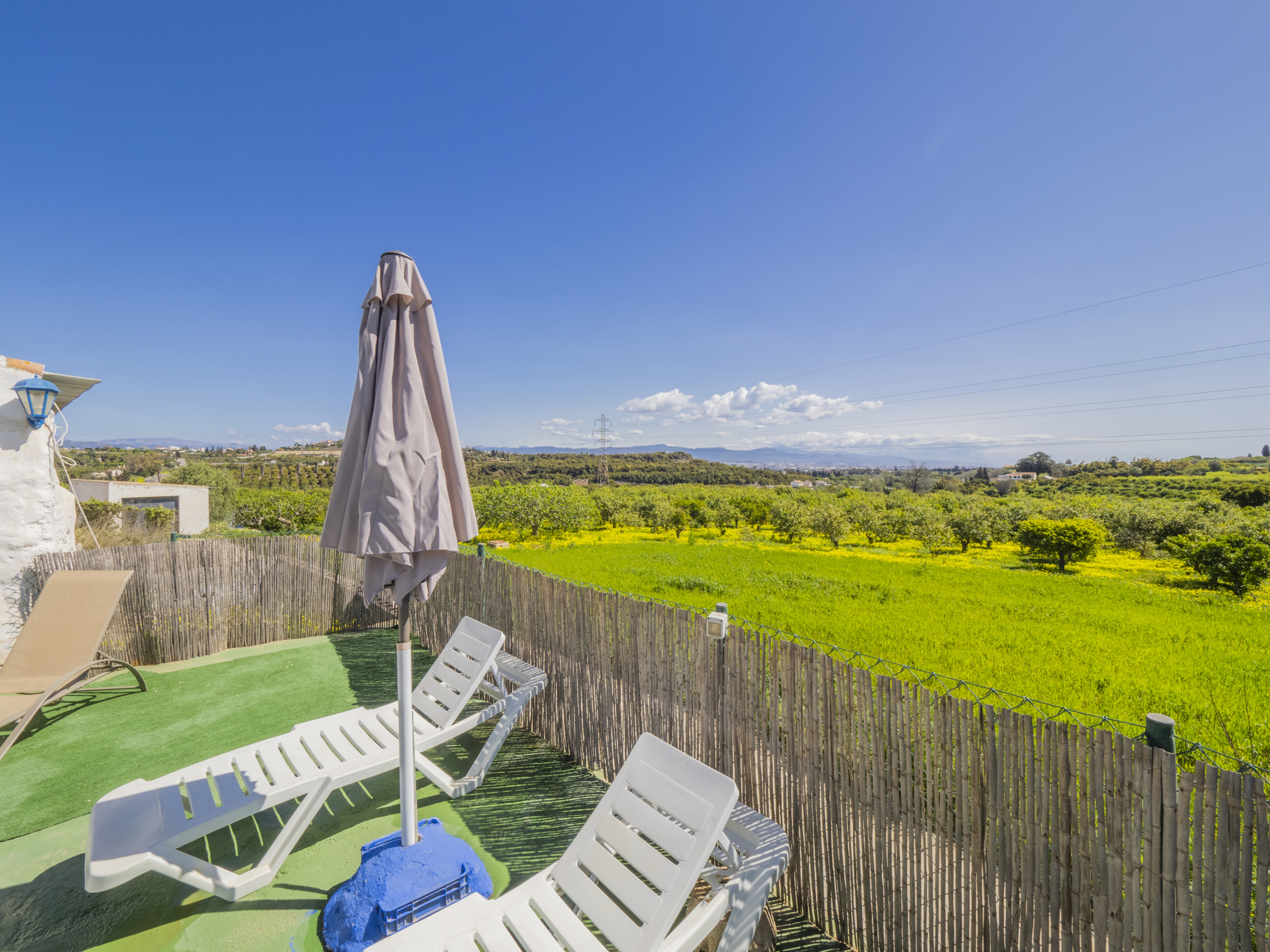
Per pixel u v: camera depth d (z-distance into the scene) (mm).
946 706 2262
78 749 4324
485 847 3191
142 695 5355
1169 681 7246
